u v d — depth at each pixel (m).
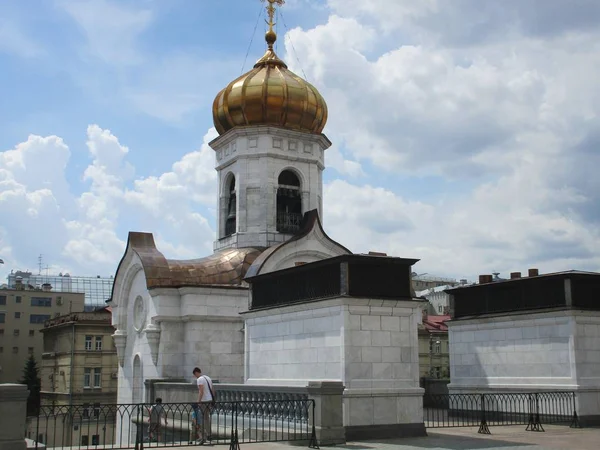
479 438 21.36
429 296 96.69
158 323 35.25
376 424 20.88
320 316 22.36
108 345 71.00
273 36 43.03
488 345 30.39
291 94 39.91
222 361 34.91
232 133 40.19
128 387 38.00
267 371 24.94
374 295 21.72
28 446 16.59
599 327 27.39
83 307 101.81
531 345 28.42
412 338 22.09
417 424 21.58
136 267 37.66
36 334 98.19
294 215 40.38
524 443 20.02
